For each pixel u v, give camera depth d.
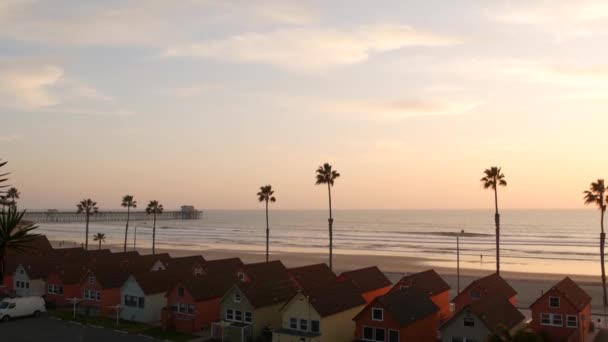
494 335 39.72
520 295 80.31
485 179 77.44
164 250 160.88
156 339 50.94
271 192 100.81
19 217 12.85
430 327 49.28
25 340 49.56
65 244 169.38
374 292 60.09
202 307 55.31
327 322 46.97
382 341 45.25
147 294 59.56
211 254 150.50
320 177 88.25
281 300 54.84
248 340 50.53
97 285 64.06
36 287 70.50
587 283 94.81
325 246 180.50
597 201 70.44
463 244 188.38
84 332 53.31
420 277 59.97
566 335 48.72
